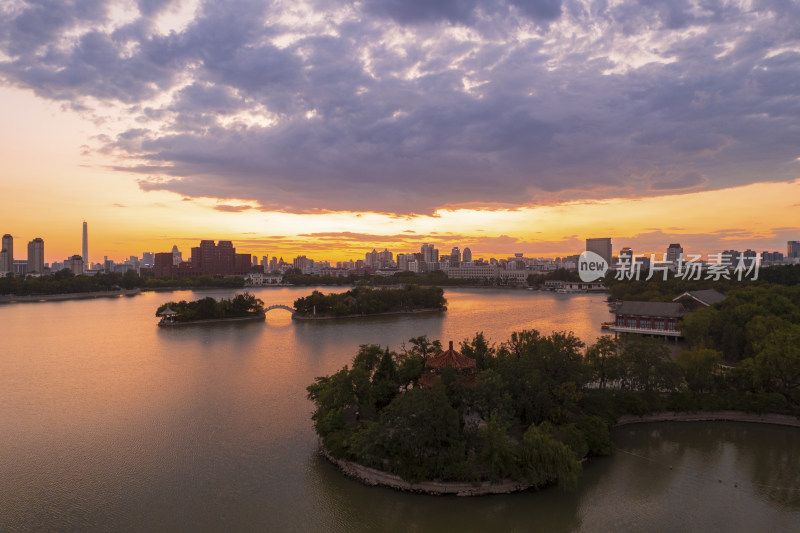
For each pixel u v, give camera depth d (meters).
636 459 62.16
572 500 52.50
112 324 188.62
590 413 69.56
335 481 56.34
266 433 70.69
